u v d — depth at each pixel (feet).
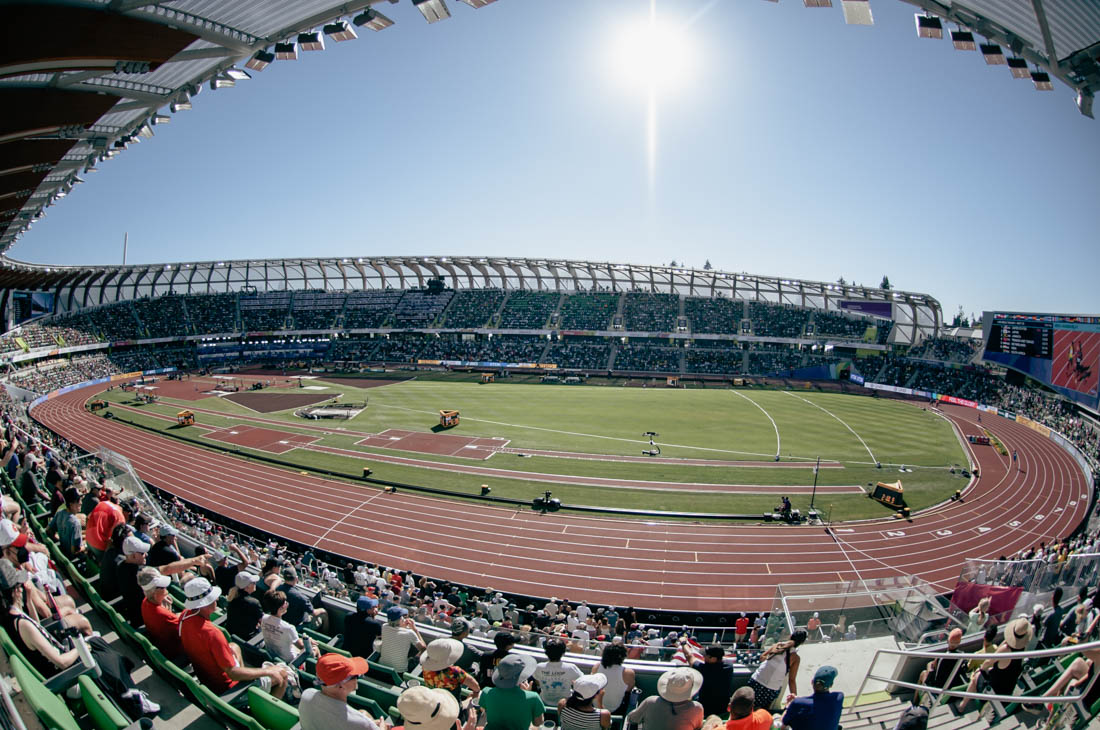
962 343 260.42
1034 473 134.31
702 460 137.80
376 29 43.65
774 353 300.81
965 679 25.75
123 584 25.64
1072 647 16.98
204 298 345.92
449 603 63.87
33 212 108.58
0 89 42.01
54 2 30.73
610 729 22.43
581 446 149.38
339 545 92.12
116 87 50.96
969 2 35.01
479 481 122.21
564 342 321.11
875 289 262.88
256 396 222.07
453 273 348.18
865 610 35.73
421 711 14.37
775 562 88.07
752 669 28.63
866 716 25.21
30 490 42.78
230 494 114.62
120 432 162.91
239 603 26.16
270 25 44.52
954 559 90.12
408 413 190.19
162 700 21.48
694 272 276.21
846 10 33.37
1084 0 28.91
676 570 85.25
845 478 126.72
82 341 279.90
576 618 61.98
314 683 23.98
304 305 357.20
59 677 18.62
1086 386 178.91
